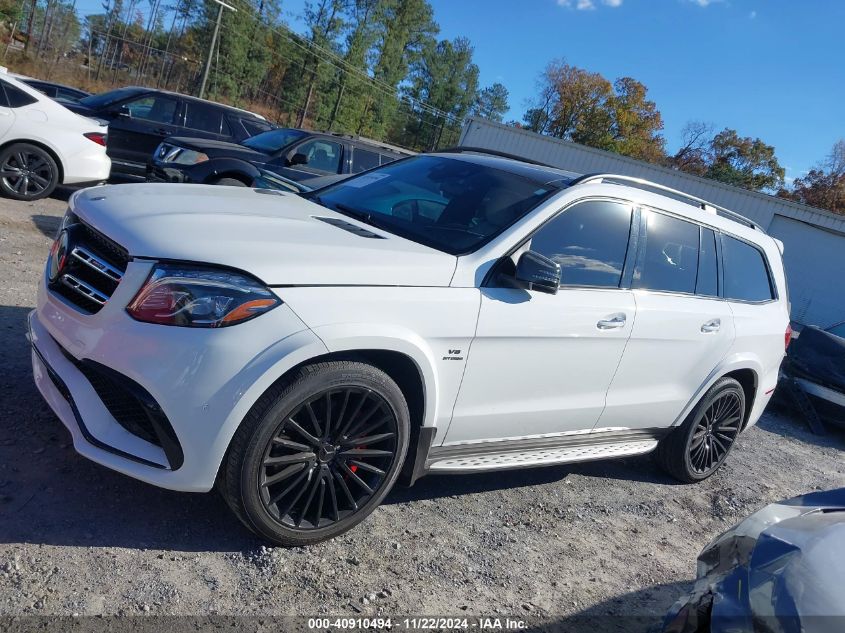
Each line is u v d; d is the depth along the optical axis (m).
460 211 3.84
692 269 4.66
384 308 3.02
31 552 2.67
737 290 5.08
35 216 8.14
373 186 4.32
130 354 2.69
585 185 4.00
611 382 4.14
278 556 3.03
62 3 55.50
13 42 49.25
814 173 75.44
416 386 3.26
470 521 3.83
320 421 2.97
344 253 3.06
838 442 8.13
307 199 4.19
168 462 2.76
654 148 85.69
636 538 4.18
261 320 2.73
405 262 3.20
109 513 3.03
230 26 59.62
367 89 73.25
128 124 11.34
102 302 2.84
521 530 3.88
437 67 99.19
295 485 2.98
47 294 3.13
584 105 85.19
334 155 10.64
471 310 3.29
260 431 2.77
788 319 5.58
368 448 3.18
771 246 5.54
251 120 12.66
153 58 63.16
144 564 2.77
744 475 5.87
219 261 2.76
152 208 3.15
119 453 2.78
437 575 3.23
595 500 4.56
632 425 4.51
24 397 3.78
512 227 3.62
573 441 4.18
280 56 67.44
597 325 3.85
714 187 24.67
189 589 2.70
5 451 3.25
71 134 9.05
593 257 3.95
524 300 3.50
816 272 23.62
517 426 3.77
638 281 4.21
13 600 2.42
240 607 2.67
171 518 3.11
